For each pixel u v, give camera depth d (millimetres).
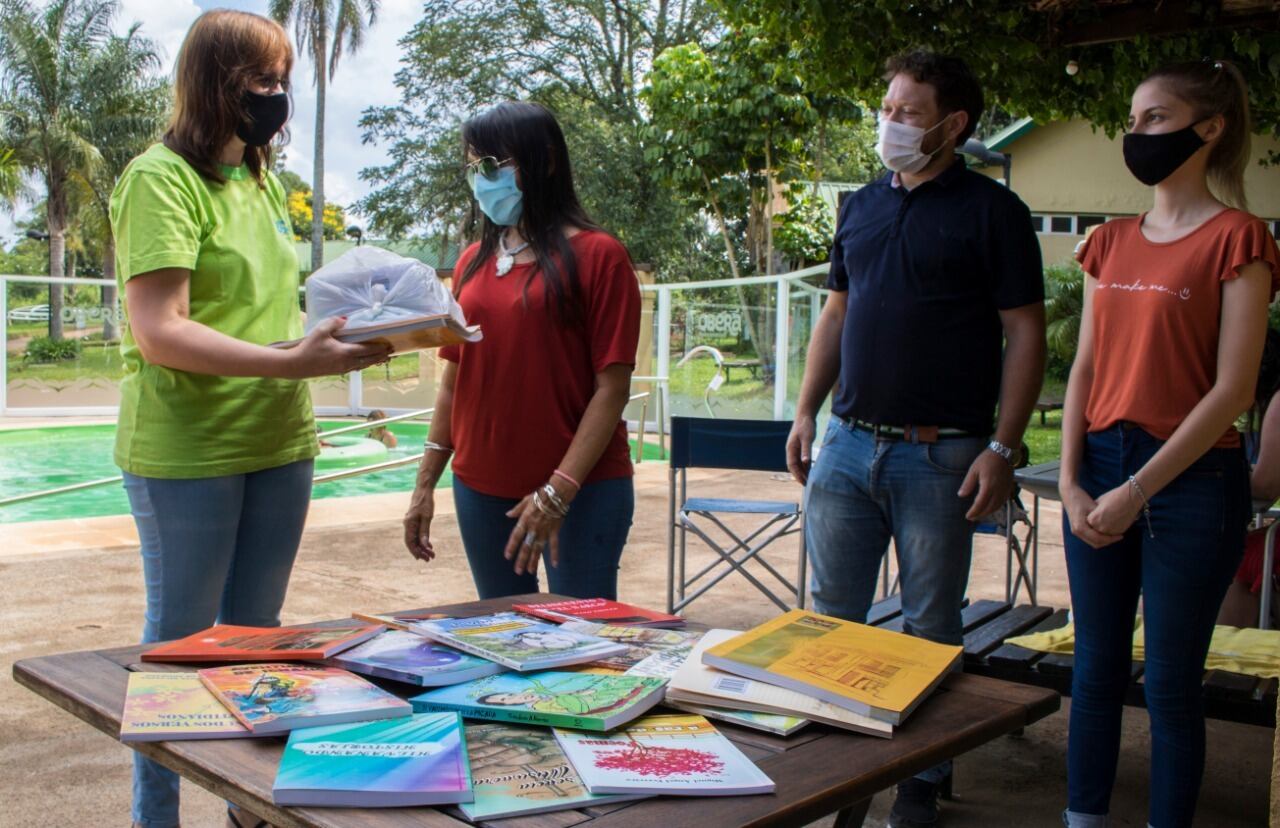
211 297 2430
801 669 1579
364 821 1135
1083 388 2617
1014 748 3664
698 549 7000
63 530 7164
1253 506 3186
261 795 1196
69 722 3713
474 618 1952
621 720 1431
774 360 13938
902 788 2959
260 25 2400
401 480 11500
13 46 30172
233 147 2488
